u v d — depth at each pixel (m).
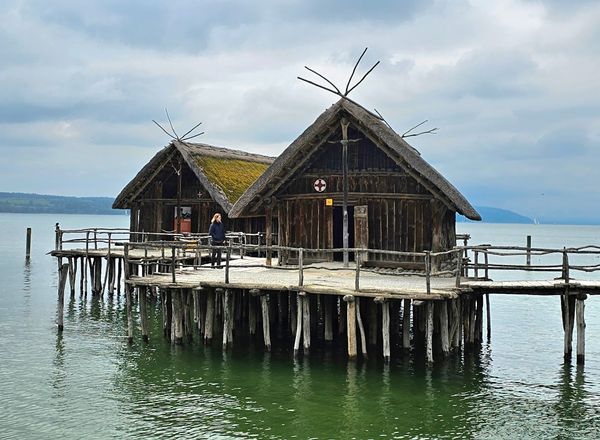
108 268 32.09
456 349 19.34
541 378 18.02
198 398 16.03
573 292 18.58
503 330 25.50
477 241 116.00
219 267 23.12
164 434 13.78
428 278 17.41
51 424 14.38
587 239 135.38
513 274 47.53
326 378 17.56
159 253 31.38
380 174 23.06
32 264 51.16
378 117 25.66
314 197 24.03
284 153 23.22
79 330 24.08
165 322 22.30
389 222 22.91
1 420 14.61
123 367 18.73
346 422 14.48
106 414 14.97
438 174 22.14
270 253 24.77
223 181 34.44
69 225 176.75
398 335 22.31
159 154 34.69
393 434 13.83
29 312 27.94
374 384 17.05
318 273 22.44
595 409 15.51
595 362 19.92
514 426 14.36
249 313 22.77
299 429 14.06
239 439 13.50
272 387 16.83
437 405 15.61
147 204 36.69
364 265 22.95
